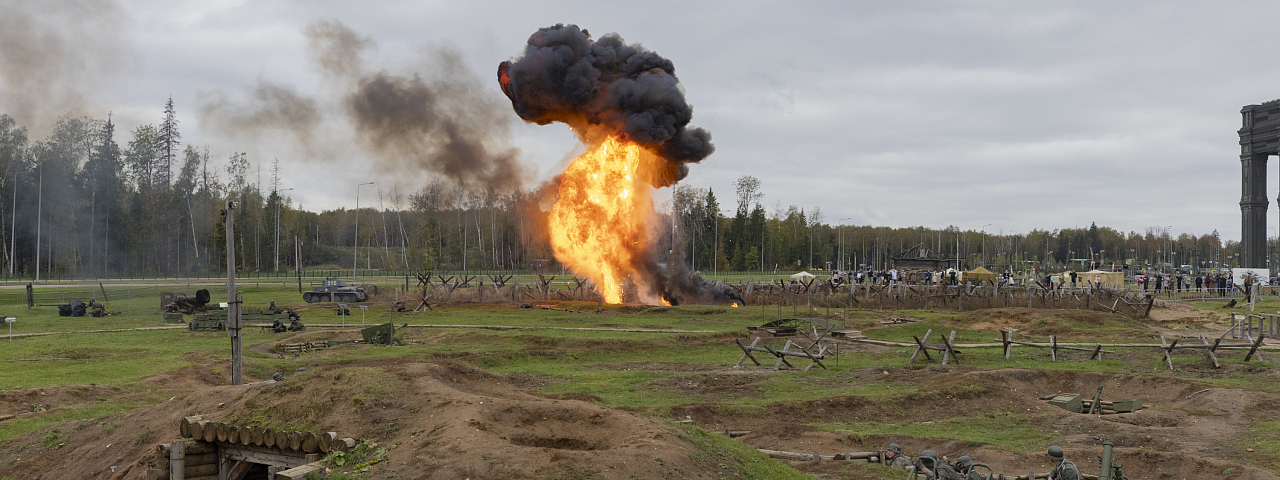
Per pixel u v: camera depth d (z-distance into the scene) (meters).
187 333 43.41
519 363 35.22
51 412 21.92
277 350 36.81
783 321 45.12
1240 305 60.88
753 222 140.25
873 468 17.45
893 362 34.00
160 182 110.56
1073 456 18.36
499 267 135.88
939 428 21.88
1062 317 49.16
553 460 12.22
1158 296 70.69
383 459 13.12
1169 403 25.03
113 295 69.94
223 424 15.22
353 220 184.62
